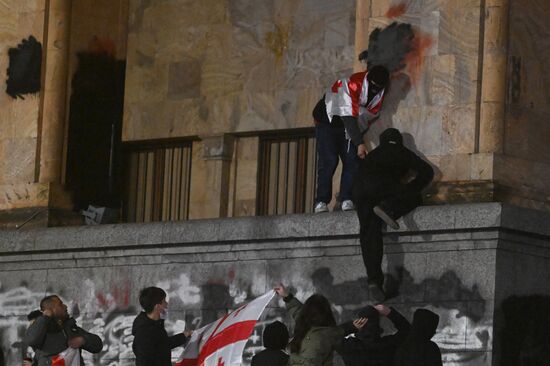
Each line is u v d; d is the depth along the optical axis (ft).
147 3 154.61
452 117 114.52
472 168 112.98
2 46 141.59
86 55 140.97
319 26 143.74
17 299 133.59
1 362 133.80
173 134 151.23
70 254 130.41
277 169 145.59
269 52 146.51
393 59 117.91
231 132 147.74
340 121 119.34
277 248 116.26
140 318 107.34
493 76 113.80
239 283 118.52
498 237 105.09
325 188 119.24
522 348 106.22
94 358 127.44
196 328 120.78
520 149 114.42
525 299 106.73
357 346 97.45
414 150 115.96
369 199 108.37
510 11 114.73
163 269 123.85
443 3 116.26
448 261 107.34
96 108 141.28
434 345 97.04
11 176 139.44
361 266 111.55
